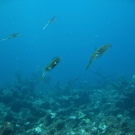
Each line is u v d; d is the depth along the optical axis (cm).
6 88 1409
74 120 892
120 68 5247
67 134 753
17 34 656
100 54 314
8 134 648
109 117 913
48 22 609
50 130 768
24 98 1320
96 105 1248
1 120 911
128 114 1002
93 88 2027
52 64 311
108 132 754
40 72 2444
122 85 1531
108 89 1836
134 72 3859
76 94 1386
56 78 4041
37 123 927
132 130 764
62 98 1359
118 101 1152
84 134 742
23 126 874
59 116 959
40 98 1537
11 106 1123
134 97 1149
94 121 914
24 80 1852
